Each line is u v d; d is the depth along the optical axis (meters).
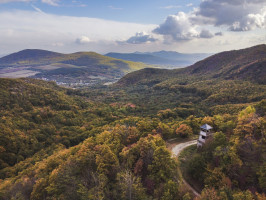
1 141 85.12
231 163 35.50
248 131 44.75
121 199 31.48
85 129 117.12
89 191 32.31
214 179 33.50
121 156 47.84
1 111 112.25
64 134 110.81
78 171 42.59
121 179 35.16
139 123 76.25
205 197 27.86
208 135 48.41
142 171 41.34
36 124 114.12
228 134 55.12
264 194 27.19
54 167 53.00
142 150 44.94
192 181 38.59
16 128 100.62
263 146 39.28
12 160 82.06
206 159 39.91
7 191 44.53
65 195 34.25
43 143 98.50
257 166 34.75
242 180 32.88
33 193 40.66
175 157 46.44
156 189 34.22
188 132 63.44
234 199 25.89
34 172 56.19
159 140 49.66
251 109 60.22
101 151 48.09
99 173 39.72
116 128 70.00
